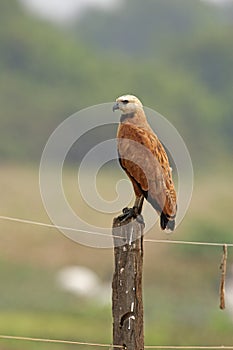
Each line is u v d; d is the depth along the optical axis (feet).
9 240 76.48
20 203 86.69
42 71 145.79
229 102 156.66
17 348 47.09
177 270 72.08
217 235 79.51
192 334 51.52
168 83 152.05
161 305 60.75
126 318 24.85
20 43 147.13
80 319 55.16
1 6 154.10
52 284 65.46
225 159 135.13
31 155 127.54
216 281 70.08
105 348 47.98
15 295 61.72
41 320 54.29
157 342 48.96
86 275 68.95
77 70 147.43
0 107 134.82
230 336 51.16
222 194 96.78
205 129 143.23
